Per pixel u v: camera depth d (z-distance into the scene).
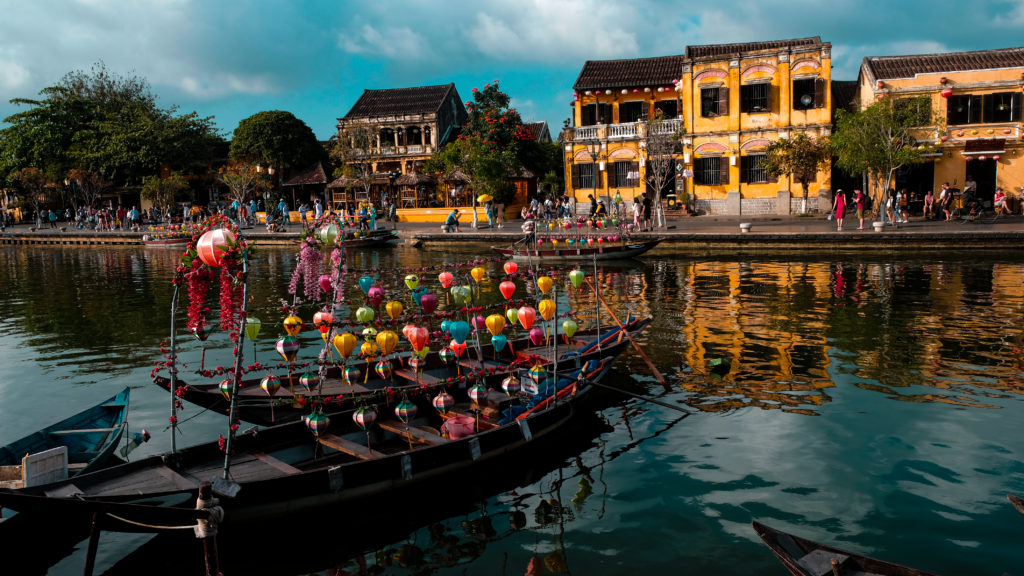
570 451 9.02
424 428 8.77
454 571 6.58
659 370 12.18
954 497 7.45
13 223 56.94
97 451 8.20
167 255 35.97
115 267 30.78
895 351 12.72
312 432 8.28
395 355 11.09
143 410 10.67
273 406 9.45
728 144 36.94
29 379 12.45
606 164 39.62
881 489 7.66
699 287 20.05
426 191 47.25
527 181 45.22
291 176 52.78
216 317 17.64
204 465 7.50
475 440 8.18
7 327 17.34
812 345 13.34
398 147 51.38
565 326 10.86
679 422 9.80
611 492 7.90
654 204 37.88
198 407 10.82
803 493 7.65
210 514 6.02
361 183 45.62
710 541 6.83
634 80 39.88
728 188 37.28
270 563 6.80
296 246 37.22
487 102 44.53
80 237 43.75
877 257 24.28
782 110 35.84
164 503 6.45
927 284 18.97
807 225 30.64
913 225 28.59
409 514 7.65
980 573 6.17
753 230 29.31
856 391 10.73
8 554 6.98
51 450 7.16
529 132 44.88
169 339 15.20
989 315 15.15
